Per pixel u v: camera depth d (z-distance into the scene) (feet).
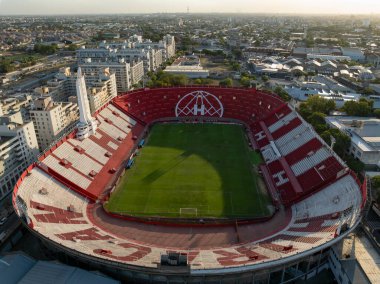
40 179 316.19
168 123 535.60
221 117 546.67
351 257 234.58
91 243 244.42
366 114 512.63
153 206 322.14
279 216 308.19
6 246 274.36
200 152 438.40
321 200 302.25
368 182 327.47
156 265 210.79
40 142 456.86
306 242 233.14
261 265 207.82
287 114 482.28
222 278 218.38
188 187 355.56
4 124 377.50
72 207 308.40
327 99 551.59
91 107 557.74
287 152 403.34
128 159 417.49
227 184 361.51
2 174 353.72
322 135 415.64
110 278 216.33
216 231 289.94
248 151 440.86
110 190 346.54
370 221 299.38
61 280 211.41
